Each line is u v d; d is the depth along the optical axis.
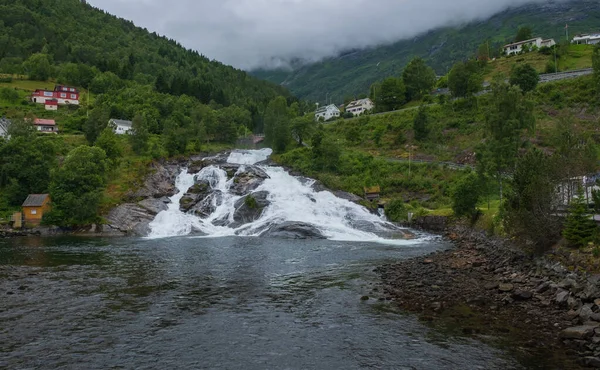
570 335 19.22
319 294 27.59
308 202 69.38
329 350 18.30
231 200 70.06
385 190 78.75
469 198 56.16
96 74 164.75
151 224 62.88
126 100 133.62
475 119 99.19
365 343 19.08
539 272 30.02
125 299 26.27
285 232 57.25
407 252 44.50
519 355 17.56
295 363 16.98
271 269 35.66
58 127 111.94
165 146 90.25
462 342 19.05
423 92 135.25
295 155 92.12
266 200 68.19
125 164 77.19
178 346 18.75
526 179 36.59
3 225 60.34
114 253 43.66
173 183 78.25
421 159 90.62
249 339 19.62
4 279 31.38
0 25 186.38
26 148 67.94
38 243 51.22
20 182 66.38
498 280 30.59
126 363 16.94
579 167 34.31
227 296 27.09
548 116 88.69
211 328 21.11
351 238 56.00
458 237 54.50
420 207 69.50
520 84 100.31
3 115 115.56
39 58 159.50
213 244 50.38
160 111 126.81
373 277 32.47
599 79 87.94
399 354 17.80
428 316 22.73
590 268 25.42
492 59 162.38
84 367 16.53
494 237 46.19
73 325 21.41
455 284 29.77
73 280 31.27
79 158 64.06
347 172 85.25
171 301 25.86
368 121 119.19
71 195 61.69
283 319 22.52
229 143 114.19
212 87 179.38
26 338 19.56
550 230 32.31
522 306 24.42
